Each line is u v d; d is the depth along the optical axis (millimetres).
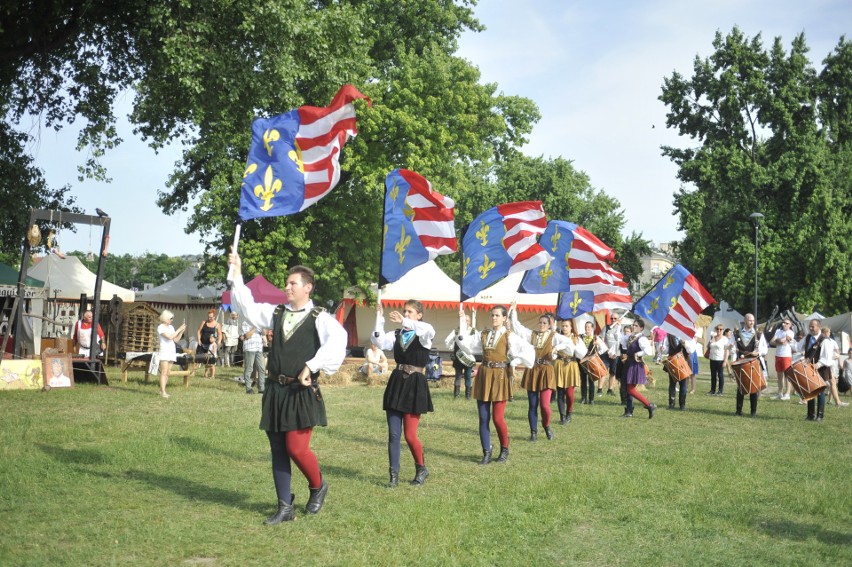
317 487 6121
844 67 44000
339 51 21047
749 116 44656
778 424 13406
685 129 45625
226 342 25750
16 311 16328
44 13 16266
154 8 16234
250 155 7117
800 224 40375
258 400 14531
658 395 18781
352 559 4965
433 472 8086
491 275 10531
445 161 29469
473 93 29203
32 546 5078
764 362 20156
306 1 21000
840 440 11508
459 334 8867
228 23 18000
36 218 16203
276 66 17969
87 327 18250
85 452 8312
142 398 14164
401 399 7305
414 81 27844
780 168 41844
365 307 29188
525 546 5488
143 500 6410
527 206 10383
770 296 42375
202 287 28812
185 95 18344
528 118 37219
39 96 19812
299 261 28922
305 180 7031
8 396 13680
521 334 9547
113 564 4773
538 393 10672
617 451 9781
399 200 8922
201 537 5406
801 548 5664
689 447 10289
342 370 20703
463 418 12781
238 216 6895
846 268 40219
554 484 7441
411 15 31469
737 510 6699
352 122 7055
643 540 5762
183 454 8445
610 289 14141
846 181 41500
